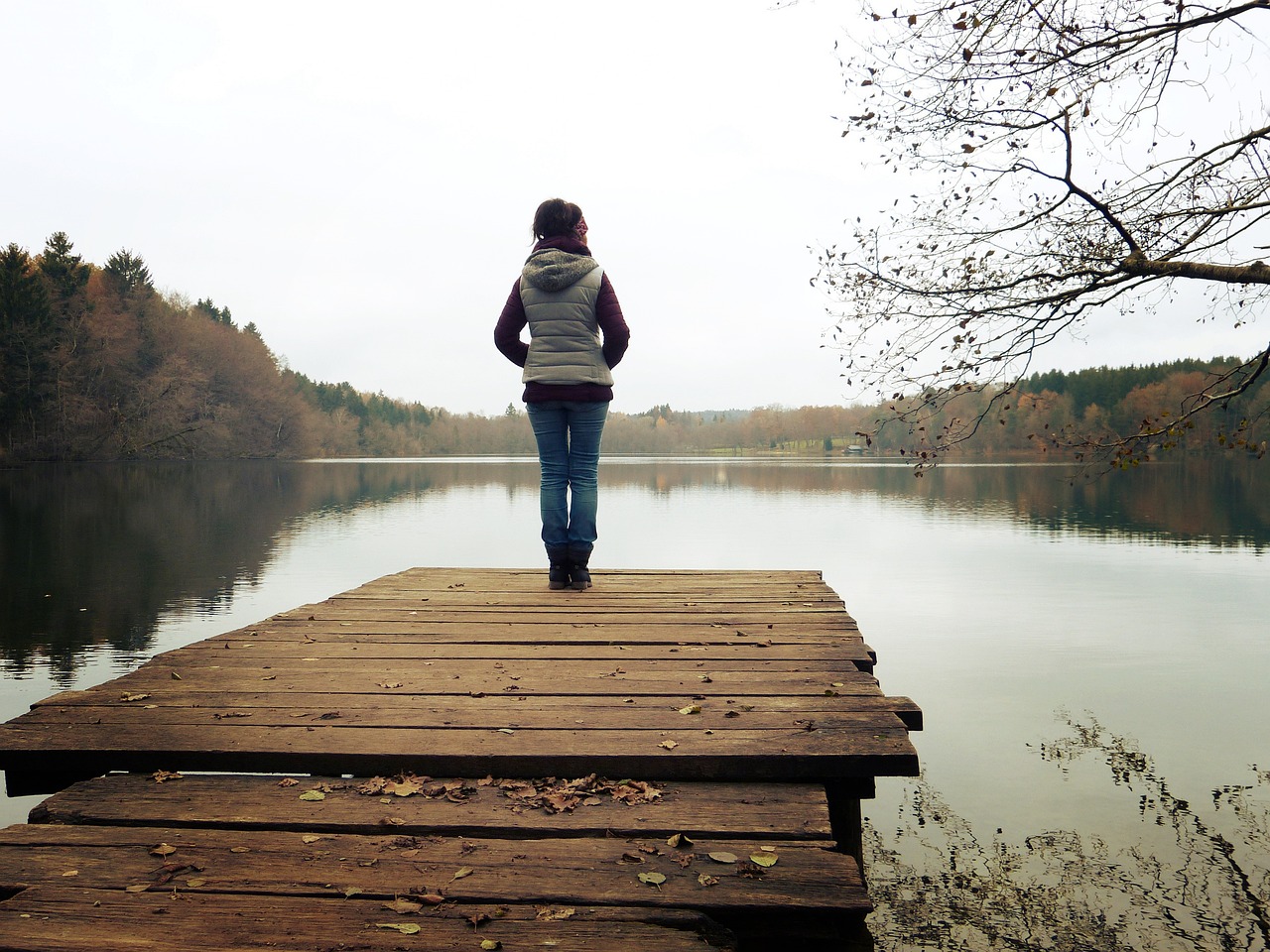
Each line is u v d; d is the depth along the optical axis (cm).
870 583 1293
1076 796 487
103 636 902
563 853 165
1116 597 1170
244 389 7838
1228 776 516
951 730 610
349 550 1634
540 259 420
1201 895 375
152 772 209
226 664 299
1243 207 496
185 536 1897
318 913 142
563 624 372
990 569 1430
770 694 259
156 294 7000
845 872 156
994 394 558
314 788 196
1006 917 357
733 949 133
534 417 450
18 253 5450
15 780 213
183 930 136
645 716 237
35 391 5462
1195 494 3403
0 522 2161
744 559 1525
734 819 179
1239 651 853
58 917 140
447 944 133
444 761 206
